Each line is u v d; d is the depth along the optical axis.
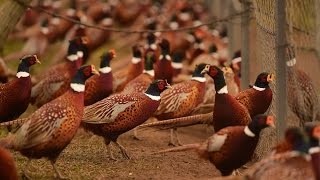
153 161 13.31
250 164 12.99
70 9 28.91
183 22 27.59
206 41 24.89
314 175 9.20
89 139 14.80
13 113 13.53
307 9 12.12
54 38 24.88
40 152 11.66
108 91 15.20
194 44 23.91
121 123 13.11
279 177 9.20
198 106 14.79
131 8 30.64
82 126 13.33
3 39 16.06
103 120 13.04
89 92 15.03
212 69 12.45
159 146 14.76
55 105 11.66
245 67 16.86
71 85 11.95
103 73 15.15
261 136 12.95
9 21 15.99
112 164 12.98
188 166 13.04
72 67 15.87
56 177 11.95
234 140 10.95
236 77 16.52
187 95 14.52
